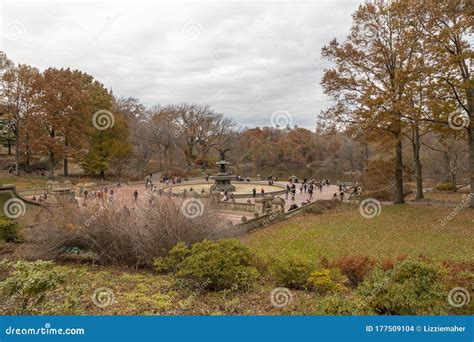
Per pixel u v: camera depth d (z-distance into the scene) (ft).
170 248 38.45
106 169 158.81
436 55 70.64
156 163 210.18
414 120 76.59
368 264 33.76
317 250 49.55
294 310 25.25
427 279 22.40
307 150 241.55
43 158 176.45
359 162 197.57
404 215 73.51
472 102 74.43
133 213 41.37
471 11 67.41
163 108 224.33
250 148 238.48
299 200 117.39
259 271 34.58
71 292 26.40
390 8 80.94
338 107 92.12
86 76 166.61
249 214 83.92
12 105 138.51
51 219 42.32
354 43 90.63
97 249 40.88
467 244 48.52
